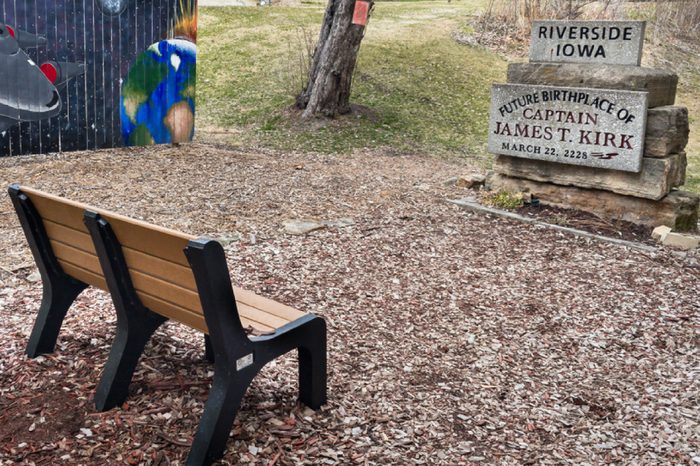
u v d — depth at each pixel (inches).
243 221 268.2
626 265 239.6
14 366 140.3
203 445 110.2
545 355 170.6
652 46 693.9
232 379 111.1
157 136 411.8
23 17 339.0
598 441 131.5
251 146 438.0
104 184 312.0
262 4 932.0
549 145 292.0
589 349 175.0
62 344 151.3
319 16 751.7
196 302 111.8
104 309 173.9
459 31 702.5
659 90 275.9
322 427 126.9
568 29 286.5
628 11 771.4
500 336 180.1
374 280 215.8
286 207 292.2
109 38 375.2
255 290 200.8
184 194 303.4
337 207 298.0
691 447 130.0
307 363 129.3
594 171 285.1
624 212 283.4
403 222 281.4
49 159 352.8
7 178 310.7
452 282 217.9
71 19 357.4
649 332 186.1
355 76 572.4
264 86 556.1
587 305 203.8
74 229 130.5
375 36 666.8
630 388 154.6
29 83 348.2
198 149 410.6
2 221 251.8
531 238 267.3
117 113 388.5
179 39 408.2
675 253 251.9
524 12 699.4
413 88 562.3
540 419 138.9
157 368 141.8
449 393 147.3
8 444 113.7
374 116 504.4
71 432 118.0
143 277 119.4
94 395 128.7
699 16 747.4
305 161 400.5
